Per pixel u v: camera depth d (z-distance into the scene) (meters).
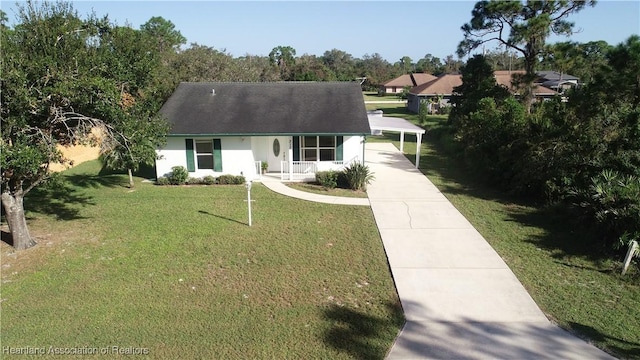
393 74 105.38
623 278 10.22
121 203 16.44
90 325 8.36
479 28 27.44
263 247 12.20
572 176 14.23
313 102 20.98
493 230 13.59
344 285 10.02
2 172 10.84
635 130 12.92
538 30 23.97
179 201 16.72
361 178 18.23
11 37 10.77
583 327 8.27
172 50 34.22
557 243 12.48
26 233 12.01
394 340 7.94
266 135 18.77
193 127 19.05
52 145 10.98
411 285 10.00
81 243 12.38
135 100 14.76
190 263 11.12
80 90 10.52
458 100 35.75
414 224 14.16
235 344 7.79
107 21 13.09
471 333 8.13
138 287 9.85
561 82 45.38
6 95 9.73
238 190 18.39
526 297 9.42
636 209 10.74
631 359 7.30
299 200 16.88
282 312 8.84
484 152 19.33
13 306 9.03
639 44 13.91
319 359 7.41
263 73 53.38
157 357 7.44
